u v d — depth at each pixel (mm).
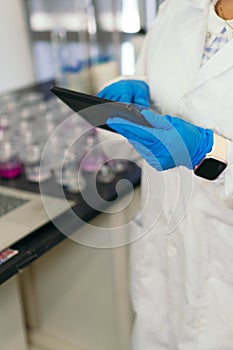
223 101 1029
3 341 1503
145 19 1921
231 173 969
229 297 1164
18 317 1543
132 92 1140
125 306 1676
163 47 1178
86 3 2213
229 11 1055
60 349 1864
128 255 1602
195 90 1064
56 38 2373
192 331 1229
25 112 1972
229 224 1106
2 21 2275
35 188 1498
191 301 1199
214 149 968
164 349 1369
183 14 1154
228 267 1142
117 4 2100
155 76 1175
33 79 2471
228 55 1019
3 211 1350
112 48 2223
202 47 1093
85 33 2279
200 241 1153
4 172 1585
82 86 2064
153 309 1347
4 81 2361
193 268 1173
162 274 1308
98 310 1736
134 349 1417
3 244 1188
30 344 1937
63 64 2221
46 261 1741
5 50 2326
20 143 1712
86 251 1638
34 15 2373
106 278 1651
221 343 1207
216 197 1078
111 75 2049
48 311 1861
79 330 1826
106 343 1786
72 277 1719
